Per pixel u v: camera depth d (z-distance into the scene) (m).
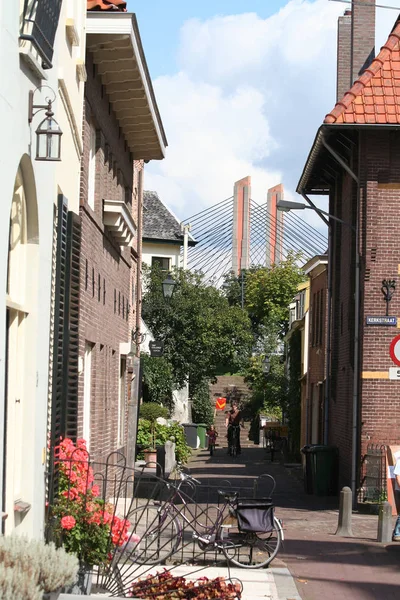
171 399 44.09
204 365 47.28
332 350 28.02
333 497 25.48
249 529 13.45
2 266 8.01
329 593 12.11
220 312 47.66
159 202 61.41
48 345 10.26
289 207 23.78
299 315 45.09
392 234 22.59
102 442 18.52
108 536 9.70
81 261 14.76
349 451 23.97
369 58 29.92
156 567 12.67
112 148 19.81
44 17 8.99
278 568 13.71
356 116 22.44
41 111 9.45
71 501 9.82
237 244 84.38
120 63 17.22
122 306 23.05
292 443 40.69
